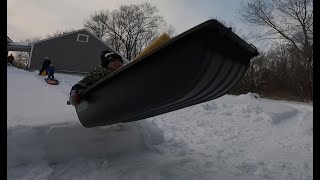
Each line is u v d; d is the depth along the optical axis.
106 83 3.22
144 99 3.07
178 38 2.43
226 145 5.32
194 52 2.46
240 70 2.79
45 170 3.48
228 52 2.51
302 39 29.30
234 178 3.56
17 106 6.76
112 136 4.22
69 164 3.73
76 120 4.48
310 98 29.42
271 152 4.89
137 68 2.83
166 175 3.55
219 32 2.34
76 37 35.69
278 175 3.73
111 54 4.16
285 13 29.23
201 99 3.34
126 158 4.14
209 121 7.70
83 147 3.98
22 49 35.56
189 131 6.44
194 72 2.59
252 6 30.05
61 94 9.81
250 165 4.09
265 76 34.69
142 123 4.80
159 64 2.69
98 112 3.63
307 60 29.16
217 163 4.13
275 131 6.88
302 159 4.45
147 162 4.02
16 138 3.60
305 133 6.48
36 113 5.71
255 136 6.27
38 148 3.70
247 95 12.58
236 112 9.01
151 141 4.89
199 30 2.32
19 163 3.55
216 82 2.85
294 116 9.42
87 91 3.60
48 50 34.84
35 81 13.45
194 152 4.70
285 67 32.53
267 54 34.75
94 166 3.73
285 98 31.58
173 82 2.75
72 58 35.56
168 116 8.02
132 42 58.12
